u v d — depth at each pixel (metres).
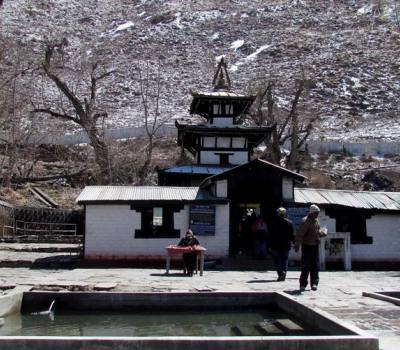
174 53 146.25
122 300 12.30
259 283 15.58
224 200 22.84
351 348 7.53
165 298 12.33
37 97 75.38
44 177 48.72
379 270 22.92
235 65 137.50
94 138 50.66
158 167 51.12
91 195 22.95
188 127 36.34
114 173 49.97
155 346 7.42
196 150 38.75
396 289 14.16
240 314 11.80
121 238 22.44
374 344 7.55
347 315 10.19
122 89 117.75
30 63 57.81
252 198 24.06
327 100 112.19
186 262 18.28
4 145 54.75
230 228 22.98
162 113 100.69
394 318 9.91
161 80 126.44
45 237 34.12
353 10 165.50
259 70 131.38
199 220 22.70
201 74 132.38
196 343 7.43
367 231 23.72
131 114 101.00
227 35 157.00
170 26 164.00
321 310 10.09
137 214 22.58
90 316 11.61
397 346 7.79
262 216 23.77
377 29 150.88
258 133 37.16
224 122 38.12
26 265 21.89
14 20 159.38
